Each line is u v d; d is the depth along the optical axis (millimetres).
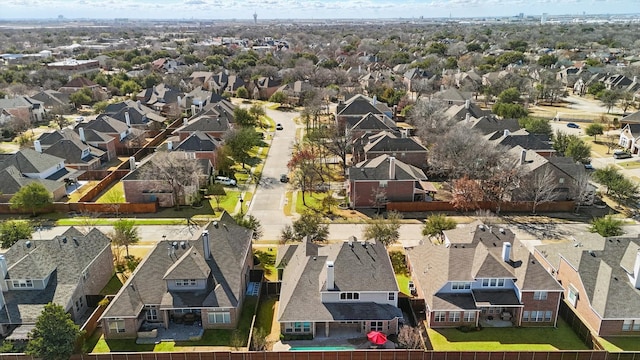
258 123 127000
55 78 175125
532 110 141750
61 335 37594
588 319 44281
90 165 87938
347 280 43812
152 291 43969
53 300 42969
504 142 86500
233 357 39344
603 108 143375
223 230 50219
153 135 114312
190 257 44750
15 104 124438
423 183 75750
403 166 72375
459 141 80688
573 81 178250
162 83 158625
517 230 63656
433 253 48969
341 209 71125
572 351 38906
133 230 57750
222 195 75875
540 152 86062
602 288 44188
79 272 45656
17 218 67562
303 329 43188
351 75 180500
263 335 42812
